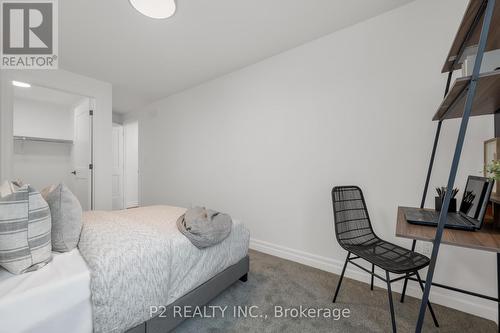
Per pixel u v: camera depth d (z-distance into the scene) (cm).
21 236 92
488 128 145
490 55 94
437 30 163
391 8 180
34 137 381
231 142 298
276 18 193
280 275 202
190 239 138
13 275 90
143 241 119
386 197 183
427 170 167
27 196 96
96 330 93
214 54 252
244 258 187
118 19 194
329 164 213
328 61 214
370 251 149
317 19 193
